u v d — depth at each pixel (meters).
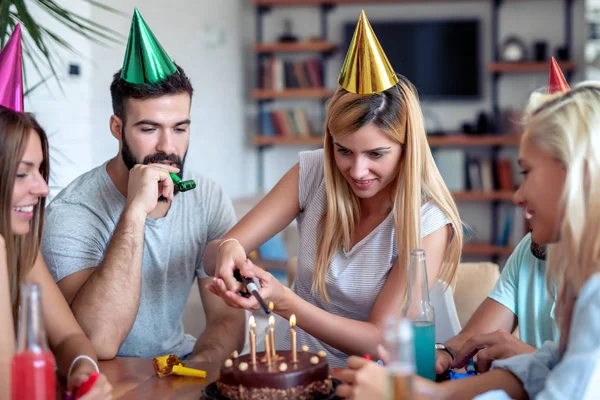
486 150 5.72
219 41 5.05
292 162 5.96
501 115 5.54
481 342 1.43
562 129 1.07
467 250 5.46
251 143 5.99
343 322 1.62
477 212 5.77
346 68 1.63
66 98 3.04
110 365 1.54
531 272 1.73
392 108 1.62
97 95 3.38
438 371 1.38
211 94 5.00
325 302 1.82
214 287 1.56
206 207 2.05
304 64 5.68
